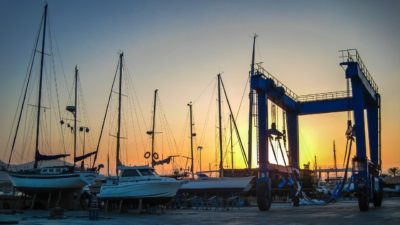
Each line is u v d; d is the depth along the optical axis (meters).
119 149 42.53
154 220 22.19
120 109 43.78
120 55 45.03
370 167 30.67
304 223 19.05
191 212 29.75
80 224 19.78
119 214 28.34
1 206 35.78
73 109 45.47
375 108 38.72
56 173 34.97
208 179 46.06
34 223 20.34
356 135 30.91
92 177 35.00
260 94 32.09
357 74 30.64
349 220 20.38
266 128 31.53
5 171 37.03
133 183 30.34
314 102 39.28
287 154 35.81
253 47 55.09
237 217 23.62
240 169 49.09
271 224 18.78
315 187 55.06
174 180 31.56
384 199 55.91
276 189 44.25
